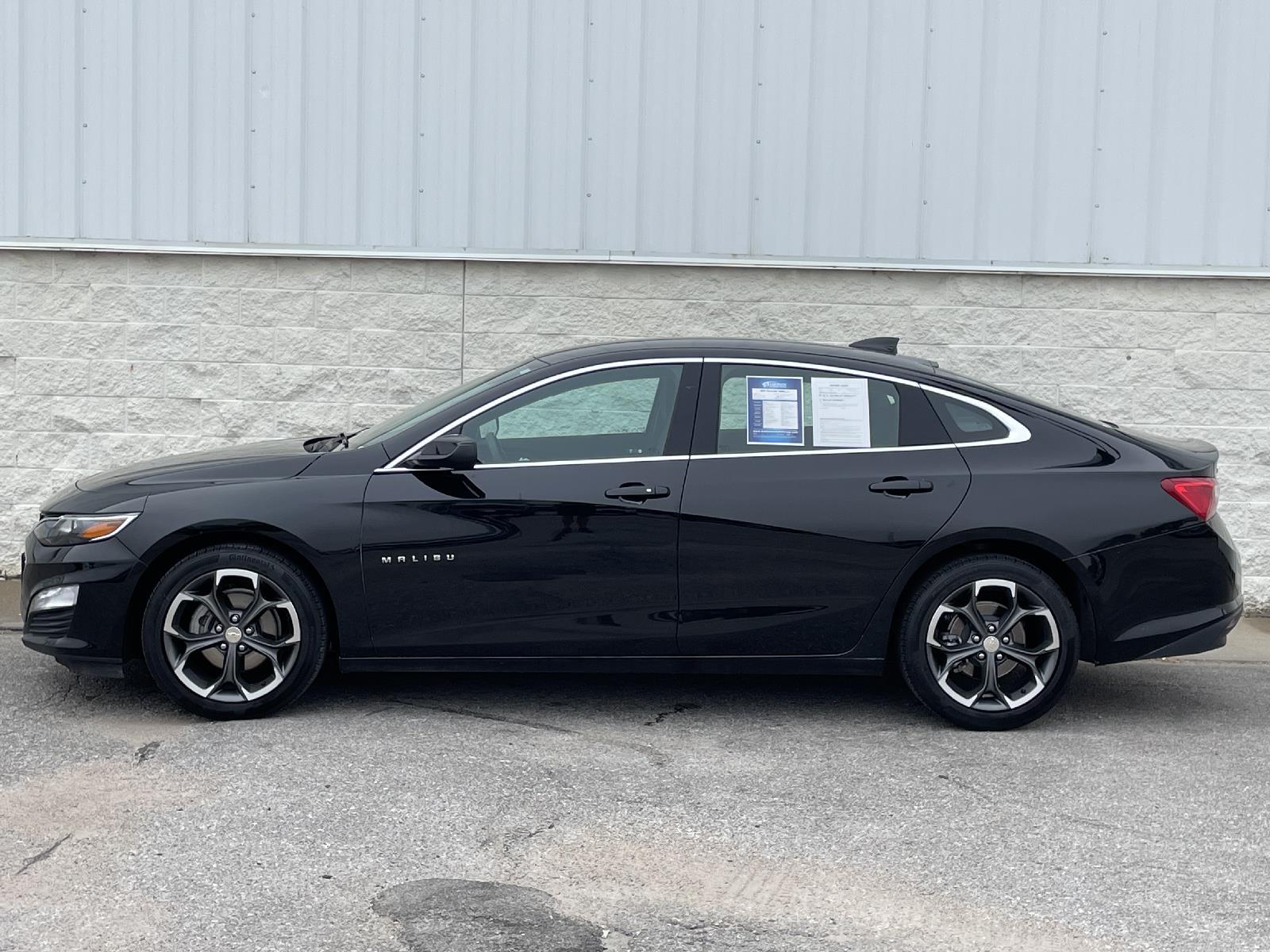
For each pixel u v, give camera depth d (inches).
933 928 151.0
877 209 341.1
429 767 203.6
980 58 338.3
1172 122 338.3
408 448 226.8
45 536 226.7
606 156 340.8
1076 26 337.1
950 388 232.5
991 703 230.2
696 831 179.8
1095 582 225.8
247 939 145.3
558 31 338.6
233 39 339.9
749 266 342.3
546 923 150.9
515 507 223.0
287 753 209.2
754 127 339.6
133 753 208.4
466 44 339.3
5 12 338.6
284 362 346.9
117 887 158.4
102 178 342.0
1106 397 345.4
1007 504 225.0
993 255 341.7
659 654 227.3
